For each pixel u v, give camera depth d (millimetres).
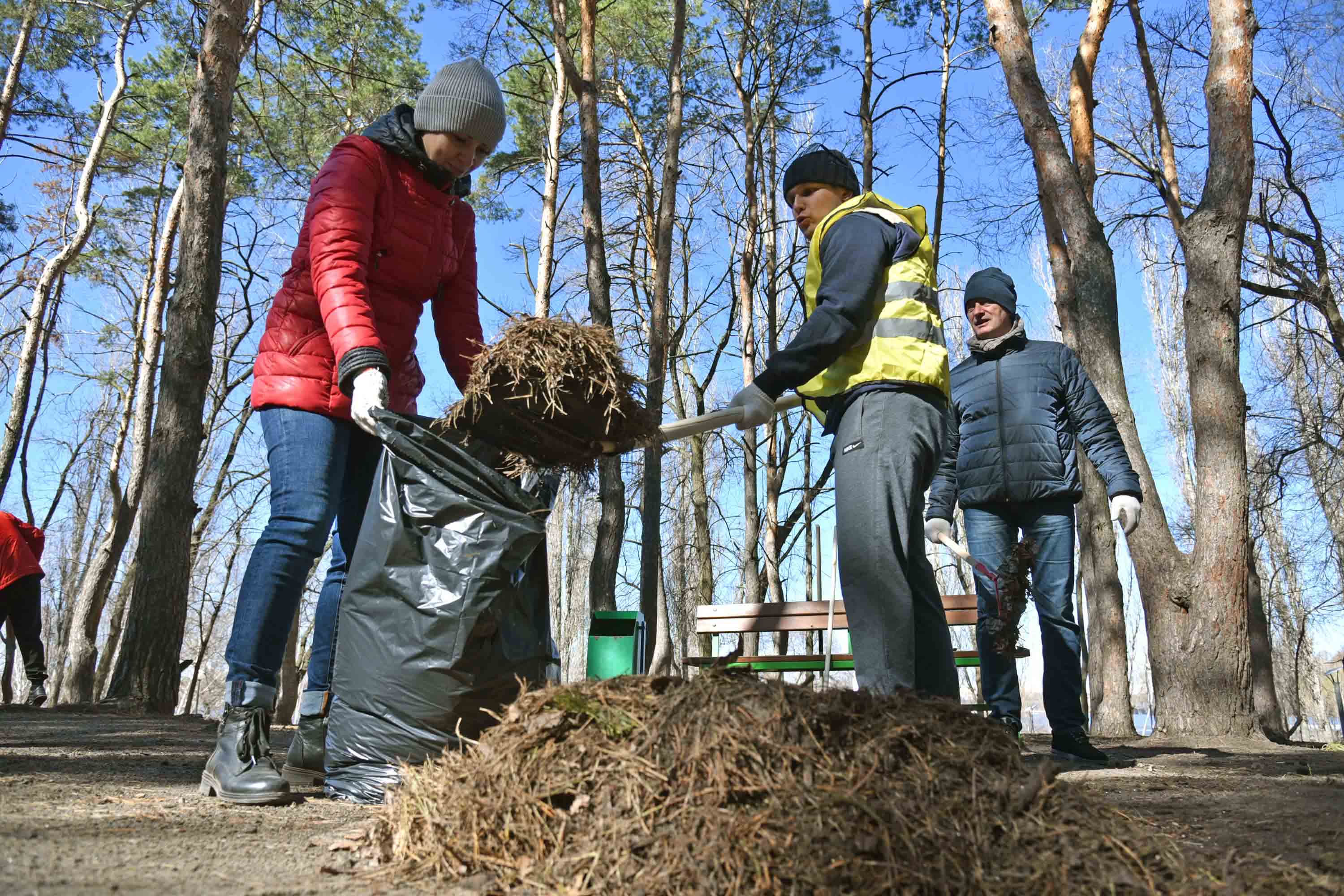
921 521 2766
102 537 31812
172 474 8758
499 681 2482
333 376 2840
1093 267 8891
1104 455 4512
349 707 2541
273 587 2682
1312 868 1693
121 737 5223
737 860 1413
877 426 2695
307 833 2109
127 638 8578
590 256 12406
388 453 2557
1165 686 7469
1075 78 11555
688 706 1670
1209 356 7547
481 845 1654
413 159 2977
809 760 1556
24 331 22031
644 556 11281
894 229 2857
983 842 1473
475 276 3303
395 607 2488
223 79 9273
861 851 1411
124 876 1582
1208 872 1542
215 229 9133
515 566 2492
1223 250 7617
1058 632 4543
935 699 1795
